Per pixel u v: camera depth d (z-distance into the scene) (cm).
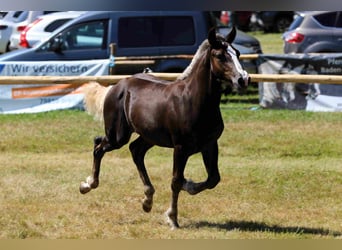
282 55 1966
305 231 1010
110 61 1933
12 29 2784
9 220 1058
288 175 1323
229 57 912
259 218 1080
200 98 938
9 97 1892
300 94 1942
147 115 996
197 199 1180
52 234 993
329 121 1792
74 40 2109
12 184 1269
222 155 1522
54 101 1909
